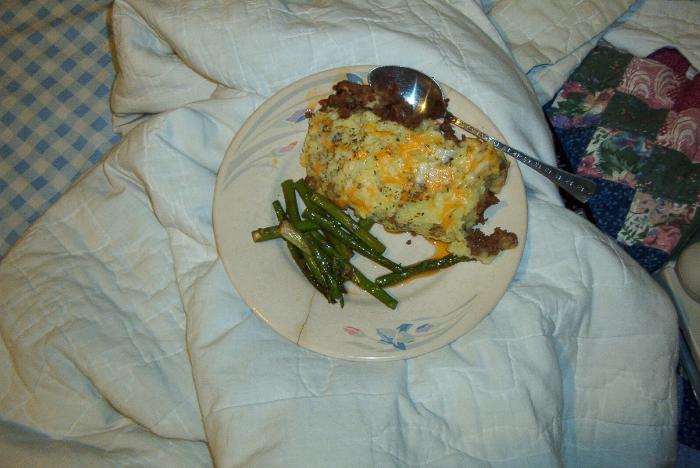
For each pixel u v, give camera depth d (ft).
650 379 1.54
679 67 1.81
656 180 1.70
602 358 1.55
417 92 1.60
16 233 1.87
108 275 1.66
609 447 1.55
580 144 1.77
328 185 1.56
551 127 1.78
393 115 1.54
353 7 1.70
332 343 1.48
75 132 1.95
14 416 1.55
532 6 1.82
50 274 1.64
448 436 1.45
